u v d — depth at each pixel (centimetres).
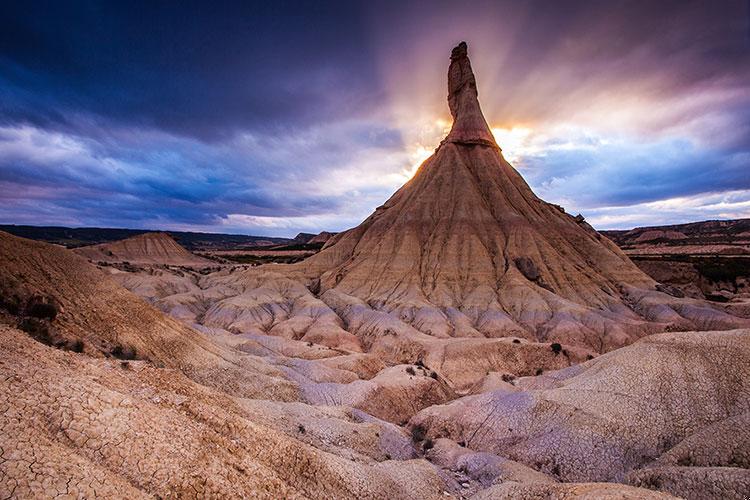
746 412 2859
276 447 2200
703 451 2678
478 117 13875
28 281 2866
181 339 3719
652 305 9125
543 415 3622
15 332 2138
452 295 9719
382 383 4794
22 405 1439
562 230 11900
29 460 1207
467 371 6228
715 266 13838
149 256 18738
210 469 1680
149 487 1422
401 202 12988
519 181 13250
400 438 3631
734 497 2095
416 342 7044
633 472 2678
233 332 7781
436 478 2944
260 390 3697
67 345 2592
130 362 2597
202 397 2547
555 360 6469
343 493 2194
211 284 11562
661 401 3391
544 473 3130
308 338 7550
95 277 3512
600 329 7875
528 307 8869
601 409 3450
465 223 11212
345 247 12631
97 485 1251
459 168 12625
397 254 10856
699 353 3684
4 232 3072
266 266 11812
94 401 1645
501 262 10425
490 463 3194
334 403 4175
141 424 1684
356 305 9181
